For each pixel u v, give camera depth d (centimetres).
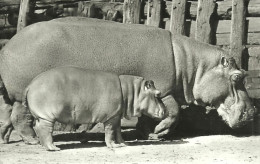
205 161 1024
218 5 1477
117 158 1044
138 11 1508
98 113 1139
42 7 1647
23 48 1212
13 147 1171
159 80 1270
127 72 1255
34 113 1121
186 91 1298
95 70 1162
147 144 1201
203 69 1297
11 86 1216
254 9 1460
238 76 1266
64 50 1220
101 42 1247
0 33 1655
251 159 1045
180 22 1473
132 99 1171
